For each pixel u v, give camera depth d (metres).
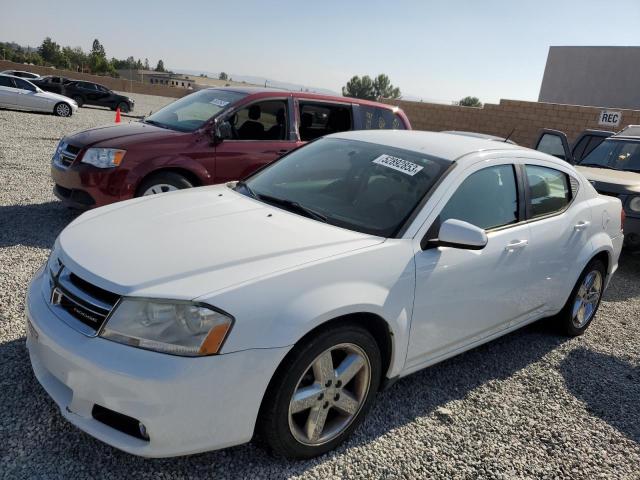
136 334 2.27
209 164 6.12
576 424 3.40
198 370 2.24
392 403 3.33
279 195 3.54
